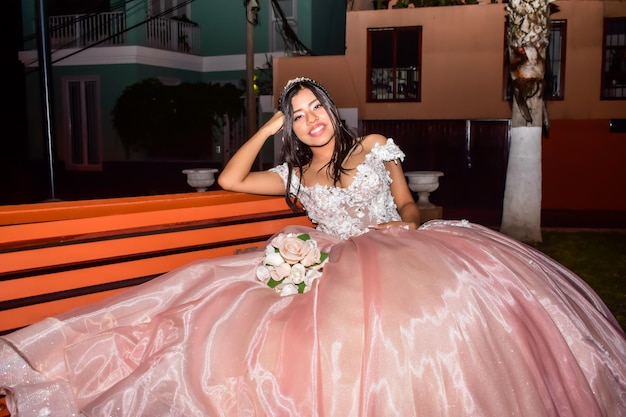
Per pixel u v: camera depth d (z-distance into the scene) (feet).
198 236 10.27
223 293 8.96
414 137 49.52
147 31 64.18
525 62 31.45
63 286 8.85
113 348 8.44
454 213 46.32
